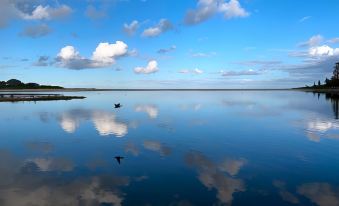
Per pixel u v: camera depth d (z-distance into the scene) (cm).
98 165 1967
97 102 8775
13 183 1644
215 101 9700
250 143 2638
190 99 11500
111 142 2686
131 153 2283
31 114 5062
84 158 2144
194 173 1797
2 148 2491
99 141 2731
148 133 3145
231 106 7131
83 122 4012
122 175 1766
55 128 3509
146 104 7981
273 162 2034
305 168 1897
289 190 1538
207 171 1836
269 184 1620
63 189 1560
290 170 1858
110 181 1669
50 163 2027
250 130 3341
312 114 5044
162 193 1501
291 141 2716
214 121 4122
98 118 4466
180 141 2727
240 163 2008
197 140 2772
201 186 1590
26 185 1614
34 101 8750
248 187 1573
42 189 1560
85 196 1473
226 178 1711
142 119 4359
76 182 1656
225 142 2681
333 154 2241
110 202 1405
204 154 2248
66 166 1955
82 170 1862
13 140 2819
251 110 5925
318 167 1916
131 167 1919
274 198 1443
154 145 2558
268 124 3822
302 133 3134
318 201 1409
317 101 9012
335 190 1537
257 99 11219
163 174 1780
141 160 2080
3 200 1433
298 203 1389
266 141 2722
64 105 7306
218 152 2309
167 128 3488
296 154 2245
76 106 7006
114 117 4609
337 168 1895
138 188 1566
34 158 2156
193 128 3488
